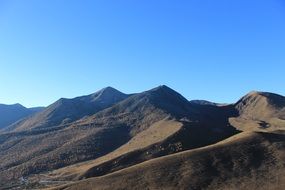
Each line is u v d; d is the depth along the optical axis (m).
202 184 82.12
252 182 81.25
